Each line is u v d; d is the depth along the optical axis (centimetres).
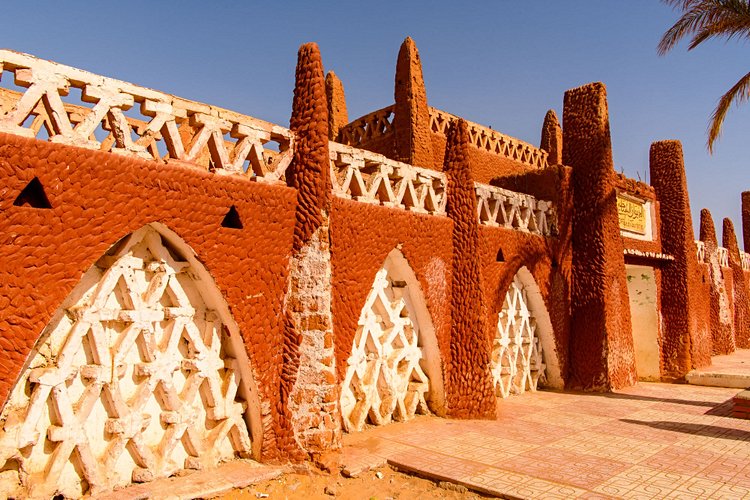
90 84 553
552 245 1306
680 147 1803
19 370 497
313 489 648
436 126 1324
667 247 1764
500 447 792
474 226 1014
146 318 623
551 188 1346
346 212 801
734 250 2853
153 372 625
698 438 864
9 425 517
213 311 690
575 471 689
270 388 705
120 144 579
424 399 996
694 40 1203
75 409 565
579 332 1334
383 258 870
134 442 605
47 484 534
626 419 998
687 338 1673
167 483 613
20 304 498
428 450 771
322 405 712
